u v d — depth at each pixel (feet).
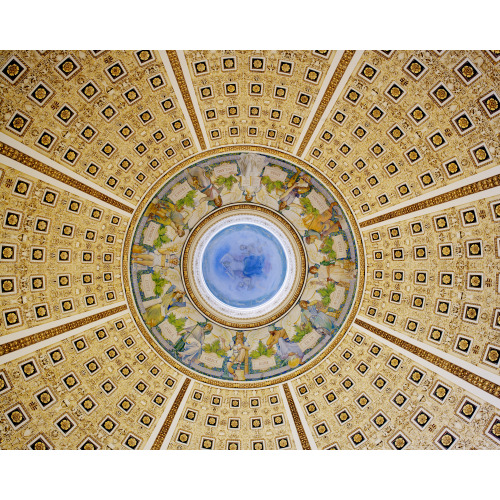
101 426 56.90
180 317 68.64
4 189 45.62
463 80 41.70
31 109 43.65
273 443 61.72
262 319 70.13
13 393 49.26
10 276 48.70
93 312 58.23
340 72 45.57
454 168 47.44
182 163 58.03
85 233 55.47
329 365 64.64
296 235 67.41
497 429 47.75
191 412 63.52
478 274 49.37
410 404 56.18
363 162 54.85
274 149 57.52
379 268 60.59
